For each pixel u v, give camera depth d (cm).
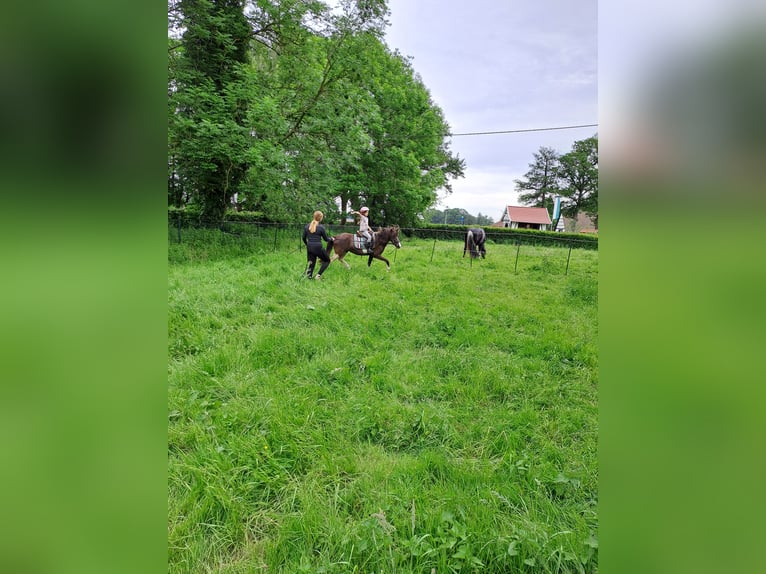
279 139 984
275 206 1025
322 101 1041
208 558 159
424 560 151
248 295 507
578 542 154
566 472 202
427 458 213
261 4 896
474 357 355
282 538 163
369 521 164
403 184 1756
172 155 859
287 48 990
